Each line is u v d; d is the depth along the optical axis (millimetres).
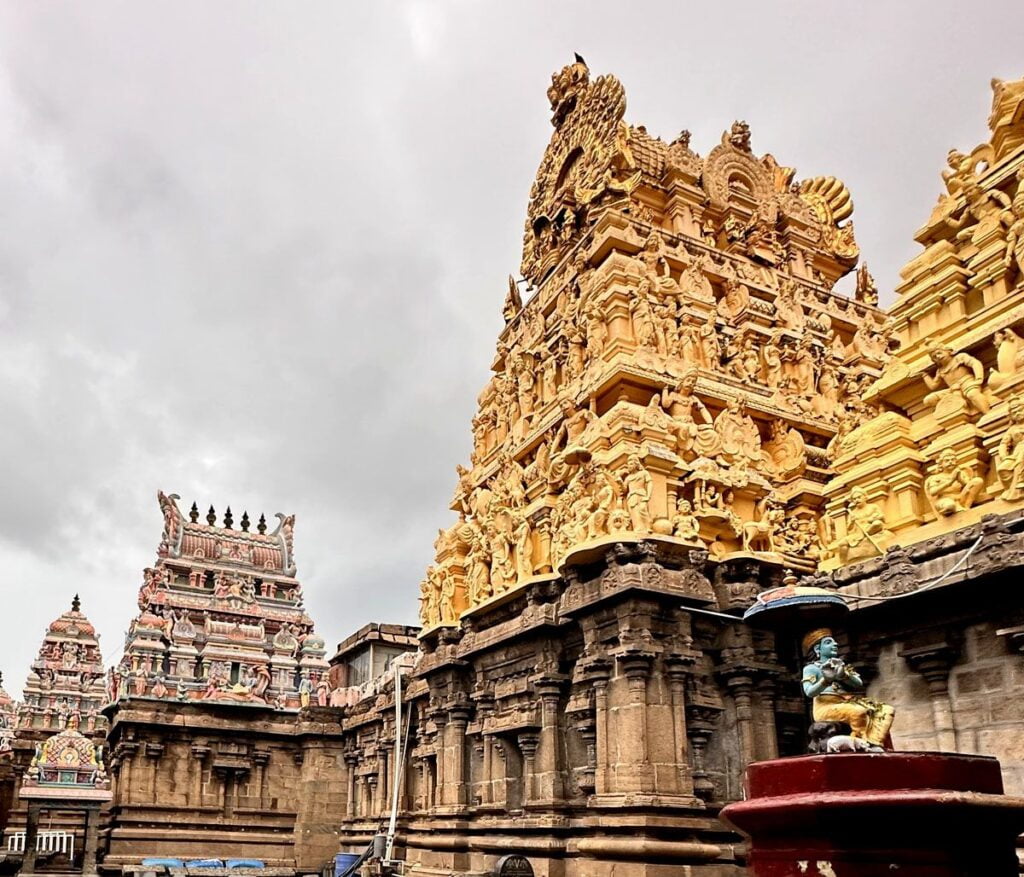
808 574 19875
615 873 16828
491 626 23891
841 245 29797
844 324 27281
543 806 19703
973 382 15891
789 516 21062
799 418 23141
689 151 27625
